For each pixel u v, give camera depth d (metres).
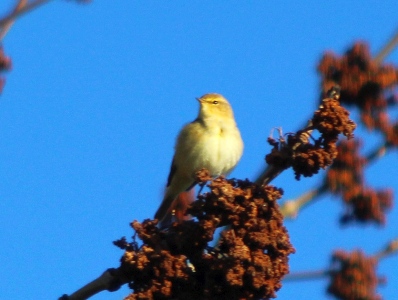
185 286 11.40
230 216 11.37
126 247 11.66
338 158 13.46
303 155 11.42
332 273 13.45
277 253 11.36
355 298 13.25
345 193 13.41
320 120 11.48
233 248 11.19
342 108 11.49
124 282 11.46
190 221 11.55
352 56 14.00
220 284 11.28
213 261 11.29
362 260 13.43
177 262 11.37
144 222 11.70
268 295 11.27
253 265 11.15
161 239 11.61
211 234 11.36
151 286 11.37
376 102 13.85
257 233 11.28
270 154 11.52
